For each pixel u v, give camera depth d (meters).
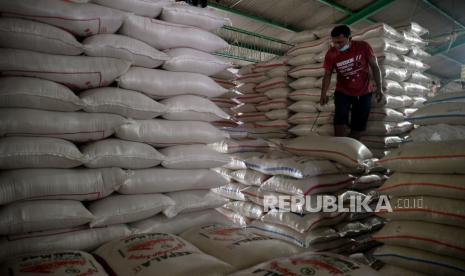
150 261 1.25
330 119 3.11
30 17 1.42
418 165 1.68
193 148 1.88
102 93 1.57
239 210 2.46
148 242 1.41
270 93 3.59
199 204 1.87
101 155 1.54
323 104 2.96
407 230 1.68
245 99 3.88
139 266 1.23
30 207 1.37
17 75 1.40
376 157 2.94
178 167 1.82
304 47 3.34
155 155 1.71
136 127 1.68
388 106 3.01
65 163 1.46
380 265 2.14
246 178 2.37
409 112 3.29
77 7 1.51
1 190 1.28
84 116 1.52
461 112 1.90
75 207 1.46
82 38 1.63
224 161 1.97
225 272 1.24
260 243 1.50
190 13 1.91
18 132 1.38
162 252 1.32
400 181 1.76
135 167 1.68
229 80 2.89
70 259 1.27
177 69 1.88
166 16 1.85
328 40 3.15
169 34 1.82
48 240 1.42
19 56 1.38
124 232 1.60
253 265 1.35
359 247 2.32
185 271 1.18
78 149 1.53
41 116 1.42
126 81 1.66
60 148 1.43
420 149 1.69
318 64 3.22
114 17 1.59
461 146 1.55
